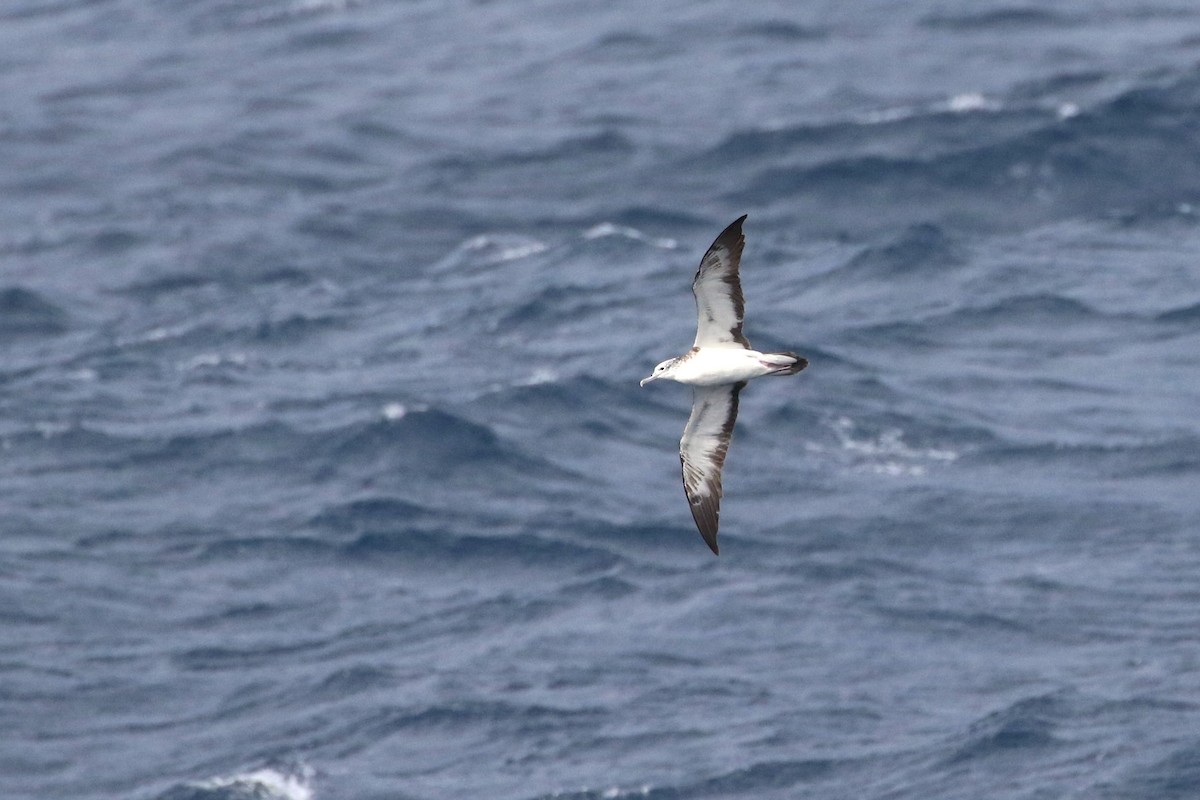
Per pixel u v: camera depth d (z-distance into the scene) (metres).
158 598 35.53
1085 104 61.78
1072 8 74.50
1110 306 48.03
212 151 68.81
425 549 37.09
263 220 61.19
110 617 34.72
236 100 75.38
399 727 30.39
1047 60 68.31
